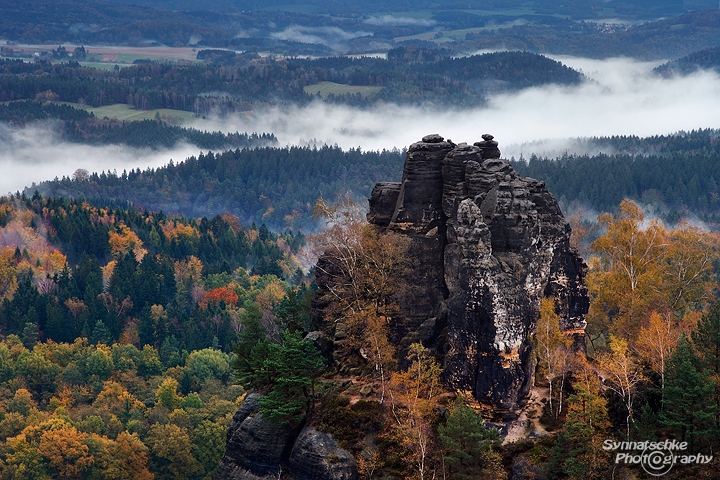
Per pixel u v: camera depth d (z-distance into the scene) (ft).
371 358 306.55
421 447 270.46
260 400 303.07
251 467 299.17
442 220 310.65
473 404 281.13
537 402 287.07
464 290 281.33
